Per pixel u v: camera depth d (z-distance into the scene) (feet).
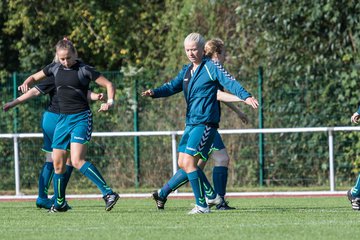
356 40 195.11
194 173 111.24
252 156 192.03
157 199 122.01
